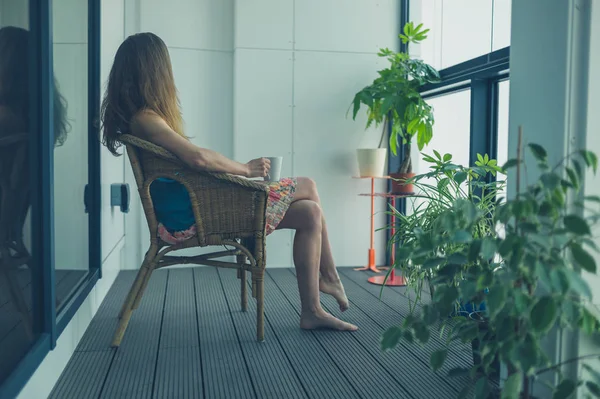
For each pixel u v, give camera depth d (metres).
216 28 4.20
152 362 2.15
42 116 1.81
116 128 2.39
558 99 1.52
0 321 1.45
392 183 3.86
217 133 4.25
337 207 4.34
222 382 1.96
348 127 4.32
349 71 4.30
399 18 4.35
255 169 2.39
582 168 1.50
